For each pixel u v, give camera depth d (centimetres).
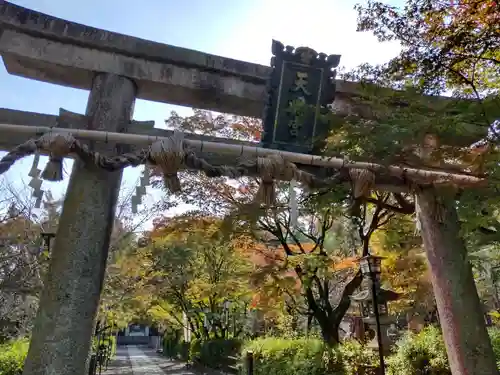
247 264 1720
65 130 468
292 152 536
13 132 462
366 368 939
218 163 511
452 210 562
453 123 444
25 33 531
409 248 1024
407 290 1179
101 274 477
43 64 535
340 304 1205
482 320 534
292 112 540
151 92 581
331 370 984
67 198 490
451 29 570
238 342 1947
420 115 463
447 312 539
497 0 531
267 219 1151
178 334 3378
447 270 544
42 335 438
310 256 1088
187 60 571
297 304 1363
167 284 1866
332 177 519
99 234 480
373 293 795
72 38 538
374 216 1069
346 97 604
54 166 456
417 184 557
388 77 540
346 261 1252
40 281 1146
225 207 1216
